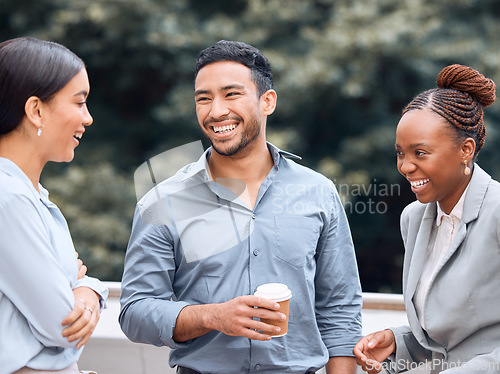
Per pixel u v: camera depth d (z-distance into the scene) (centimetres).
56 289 269
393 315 426
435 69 1543
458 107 295
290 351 332
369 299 436
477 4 1622
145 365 411
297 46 1609
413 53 1488
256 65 329
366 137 1523
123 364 412
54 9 1736
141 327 321
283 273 334
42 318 268
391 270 1507
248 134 327
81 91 281
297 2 1653
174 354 338
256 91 327
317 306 363
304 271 336
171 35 1617
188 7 1775
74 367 296
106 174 1552
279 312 294
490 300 292
